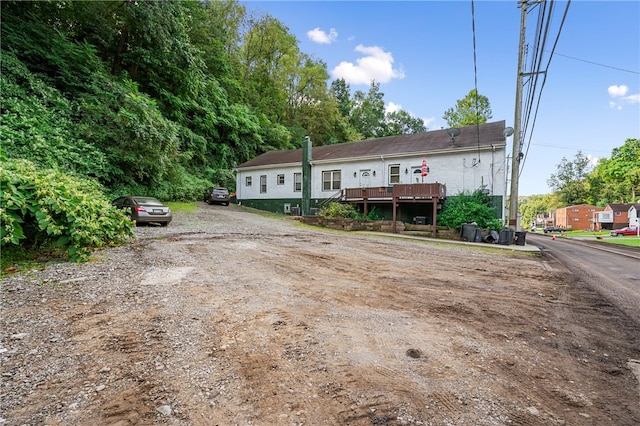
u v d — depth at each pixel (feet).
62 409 5.63
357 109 158.92
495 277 18.03
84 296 11.80
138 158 43.39
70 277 14.07
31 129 30.96
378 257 22.90
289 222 49.06
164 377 6.77
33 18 41.98
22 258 16.22
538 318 11.31
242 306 11.28
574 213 177.58
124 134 41.39
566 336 9.74
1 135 28.25
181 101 67.46
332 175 61.87
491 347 8.71
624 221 143.74
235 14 102.94
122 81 50.78
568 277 19.12
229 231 34.06
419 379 6.94
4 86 31.91
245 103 100.63
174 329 9.23
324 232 39.93
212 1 92.79
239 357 7.71
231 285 13.88
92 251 19.24
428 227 45.34
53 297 11.60
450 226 44.93
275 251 22.88
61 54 42.27
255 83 109.50
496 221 42.78
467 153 48.80
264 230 37.01
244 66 106.01
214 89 81.00
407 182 53.62
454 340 9.09
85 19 49.21
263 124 98.78
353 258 21.90
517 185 38.70
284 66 113.80
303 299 12.39
